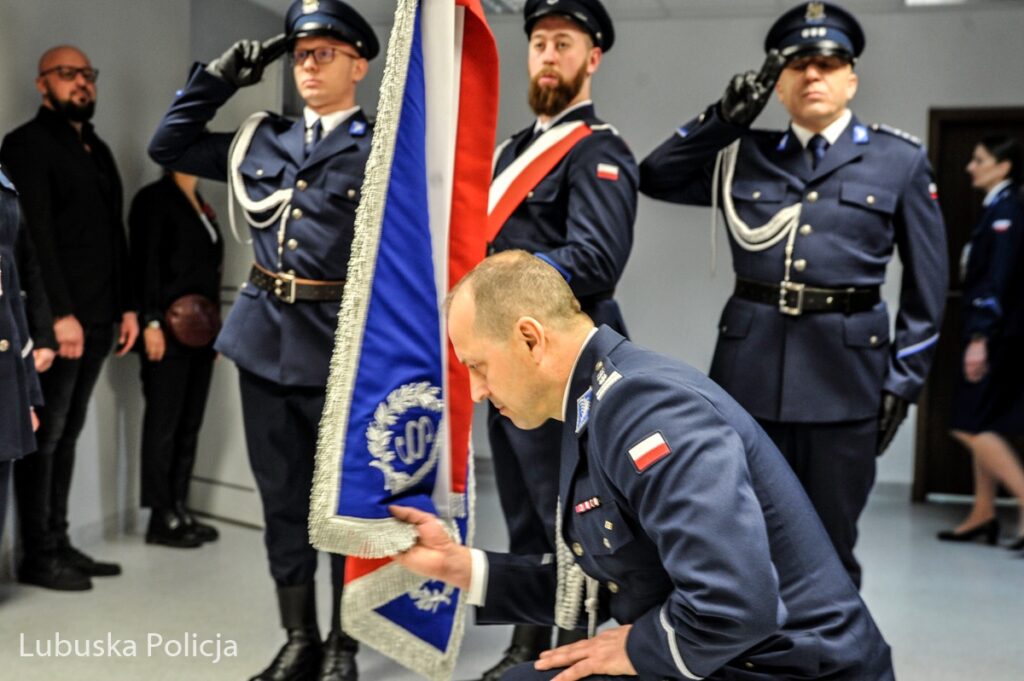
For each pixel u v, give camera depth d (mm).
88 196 3926
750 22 6070
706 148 2848
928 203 2857
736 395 2852
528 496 2906
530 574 1716
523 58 6102
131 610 3604
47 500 3857
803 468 2857
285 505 2938
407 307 1761
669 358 1548
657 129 6207
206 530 4539
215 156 3023
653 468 1402
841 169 2826
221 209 4773
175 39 4852
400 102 1777
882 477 6172
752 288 2871
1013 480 4906
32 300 3428
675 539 1367
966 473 6141
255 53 2889
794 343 2791
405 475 1727
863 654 1497
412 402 1744
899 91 5988
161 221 4336
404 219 1774
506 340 1555
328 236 2830
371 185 1754
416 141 1803
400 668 3148
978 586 4227
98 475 4508
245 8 5191
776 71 2715
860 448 2803
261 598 3771
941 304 2869
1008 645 3480
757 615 1339
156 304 4328
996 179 4984
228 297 4785
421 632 1887
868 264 2795
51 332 3475
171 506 4484
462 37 1938
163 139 2928
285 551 2953
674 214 6242
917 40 5957
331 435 1688
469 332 1570
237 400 4789
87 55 4285
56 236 3867
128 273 4254
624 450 1439
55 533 3949
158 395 4379
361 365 1716
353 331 1718
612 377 1496
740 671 1485
